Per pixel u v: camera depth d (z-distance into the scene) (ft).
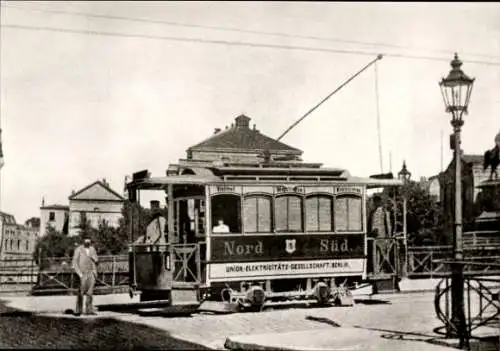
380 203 62.75
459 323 37.14
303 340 38.14
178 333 42.98
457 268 37.42
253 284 54.39
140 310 55.42
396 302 59.57
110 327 44.98
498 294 37.45
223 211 53.47
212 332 43.65
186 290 51.70
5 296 69.10
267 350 35.88
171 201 52.54
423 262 80.43
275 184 54.85
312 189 56.13
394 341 38.14
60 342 38.68
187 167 55.98
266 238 54.19
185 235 57.57
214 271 52.47
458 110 38.32
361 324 46.78
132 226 55.98
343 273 56.85
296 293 54.95
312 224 55.93
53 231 150.61
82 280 51.98
